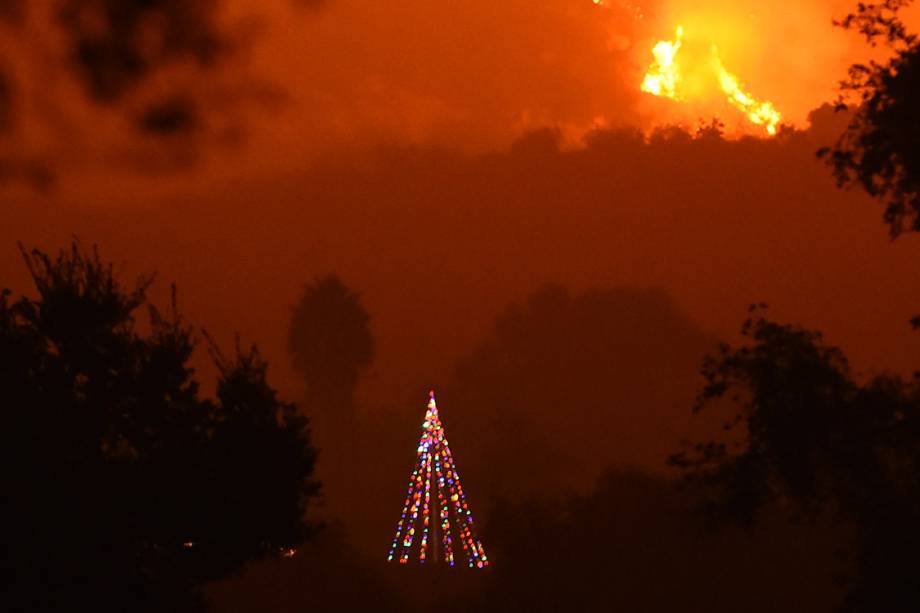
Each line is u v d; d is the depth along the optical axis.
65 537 61.38
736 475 47.34
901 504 45.72
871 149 43.97
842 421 45.81
